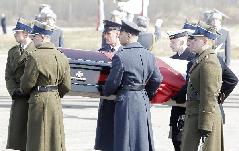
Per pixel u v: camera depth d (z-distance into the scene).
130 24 19.14
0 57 75.31
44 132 18.50
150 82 19.42
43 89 18.58
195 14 183.12
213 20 25.02
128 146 18.94
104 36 22.92
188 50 22.12
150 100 19.67
